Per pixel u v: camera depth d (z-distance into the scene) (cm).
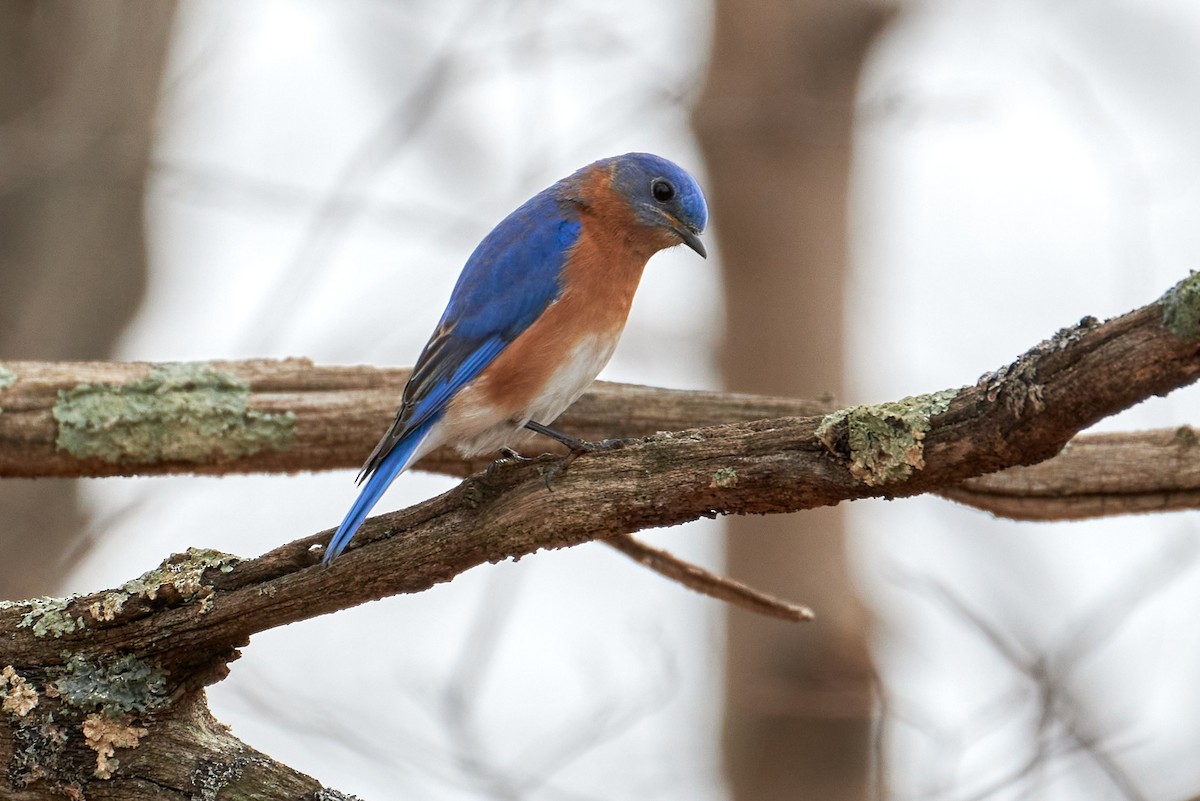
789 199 1783
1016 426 694
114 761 824
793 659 1695
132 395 1147
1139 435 1110
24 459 1138
